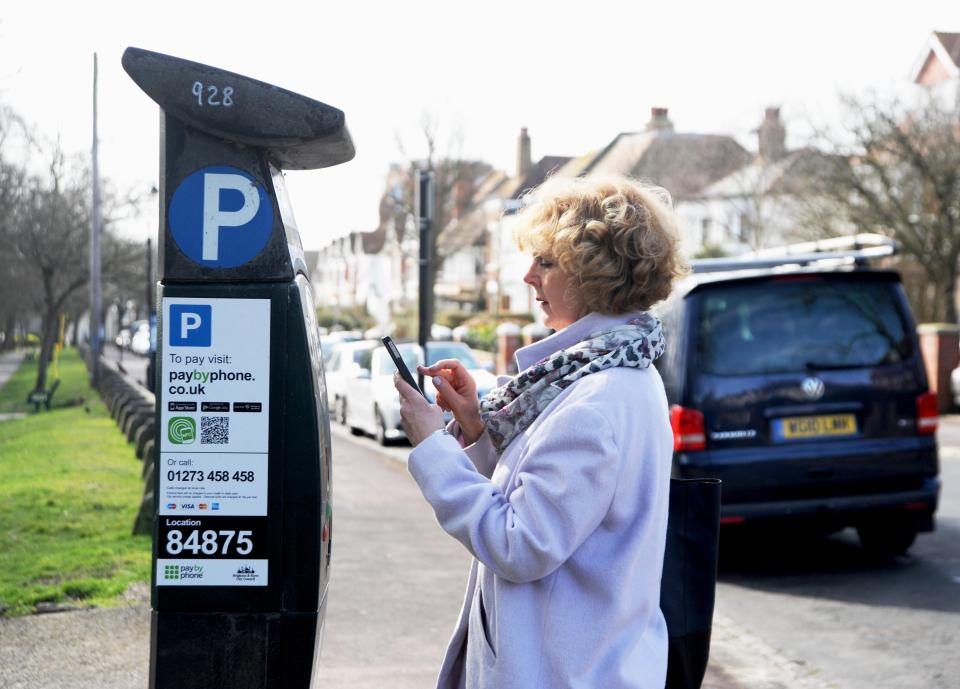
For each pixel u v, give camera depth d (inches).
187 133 98.0
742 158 1649.9
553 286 85.0
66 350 3410.4
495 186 2972.4
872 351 288.8
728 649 224.5
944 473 494.9
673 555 90.2
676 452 279.6
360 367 813.9
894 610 255.1
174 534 97.3
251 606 97.7
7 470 504.4
